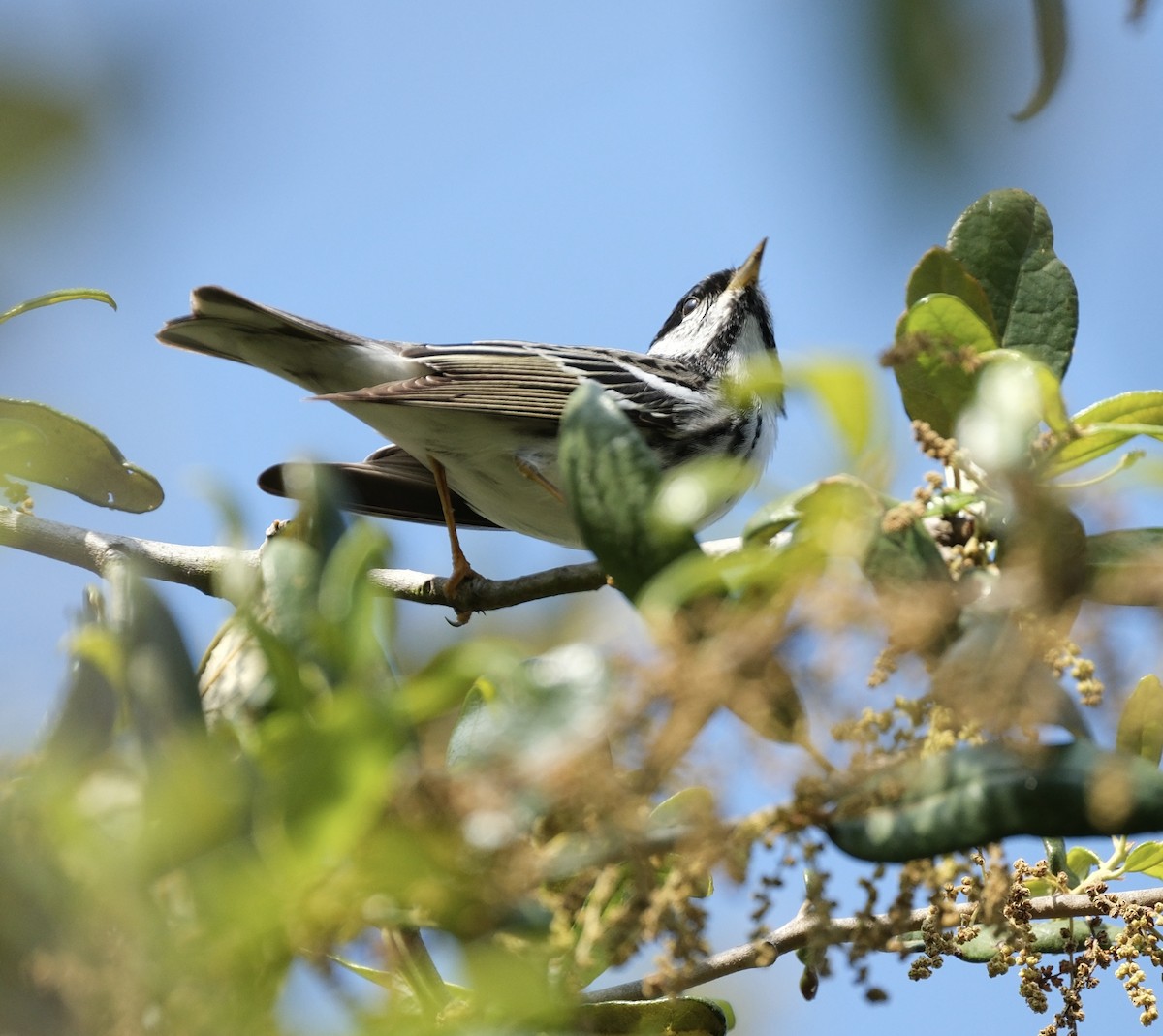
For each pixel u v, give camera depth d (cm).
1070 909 592
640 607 342
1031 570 349
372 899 305
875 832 331
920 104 223
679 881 321
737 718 322
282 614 342
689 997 517
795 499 360
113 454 736
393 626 341
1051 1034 578
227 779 282
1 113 238
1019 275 549
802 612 318
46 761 289
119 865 269
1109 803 315
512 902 307
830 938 349
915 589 341
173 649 311
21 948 266
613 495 365
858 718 328
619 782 300
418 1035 282
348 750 273
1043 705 329
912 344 391
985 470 398
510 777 288
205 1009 267
